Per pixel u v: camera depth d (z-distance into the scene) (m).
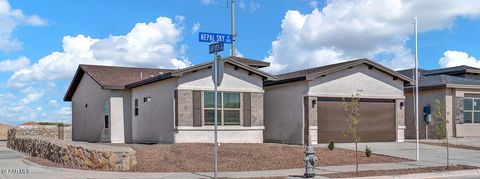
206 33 13.11
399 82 27.14
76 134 34.75
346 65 25.33
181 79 22.84
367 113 26.12
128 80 29.56
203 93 23.25
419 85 31.12
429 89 30.77
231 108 23.78
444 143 25.38
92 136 31.39
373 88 26.36
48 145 20.39
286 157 18.78
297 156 19.06
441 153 21.72
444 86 29.56
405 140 27.77
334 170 16.55
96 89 30.73
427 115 19.61
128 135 28.47
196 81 23.16
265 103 27.97
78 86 34.22
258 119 24.44
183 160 17.64
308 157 14.75
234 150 19.64
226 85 23.73
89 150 16.91
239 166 17.02
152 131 25.53
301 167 17.11
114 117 28.20
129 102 28.69
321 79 25.09
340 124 25.42
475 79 34.81
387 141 26.52
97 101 30.55
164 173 15.55
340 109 25.44
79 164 17.23
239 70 24.11
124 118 28.45
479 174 16.56
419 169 16.78
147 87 26.23
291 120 25.83
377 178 14.99
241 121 23.95
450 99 30.16
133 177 14.71
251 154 19.03
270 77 24.78
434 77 32.38
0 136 48.12
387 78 26.81
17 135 29.98
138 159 17.53
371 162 18.77
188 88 22.92
